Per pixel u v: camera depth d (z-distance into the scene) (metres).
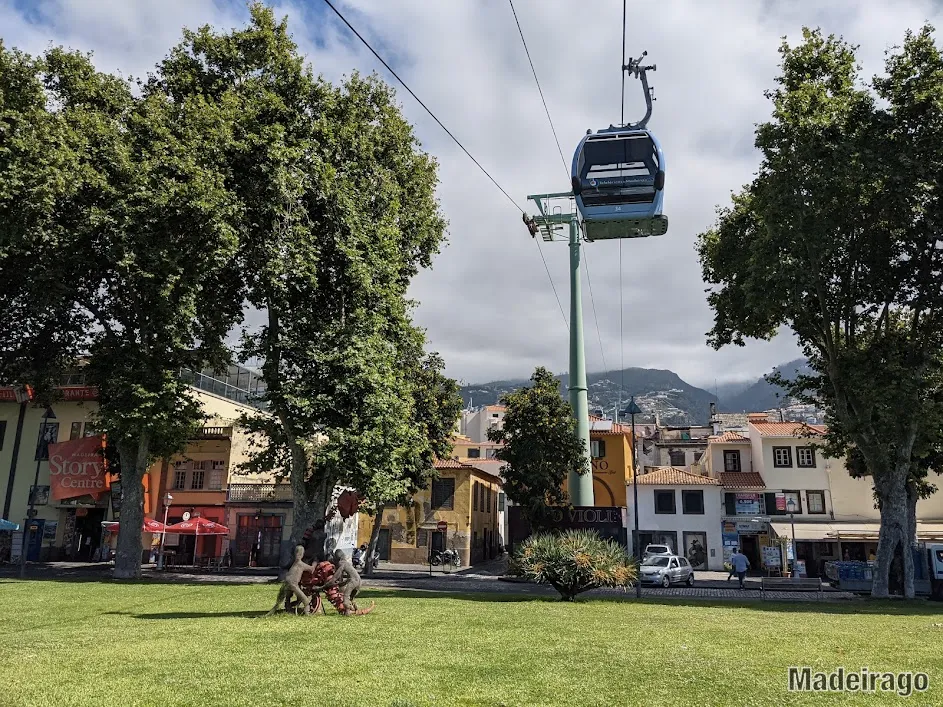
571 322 42.66
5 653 8.91
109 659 8.41
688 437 82.06
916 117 26.14
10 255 25.44
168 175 25.25
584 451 39.41
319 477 30.91
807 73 28.05
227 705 6.32
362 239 28.03
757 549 50.78
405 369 32.38
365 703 6.43
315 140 28.41
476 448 79.44
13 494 43.94
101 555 42.28
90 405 44.00
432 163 34.31
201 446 44.84
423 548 51.81
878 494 29.73
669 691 7.18
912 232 28.58
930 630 14.16
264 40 28.70
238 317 31.38
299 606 13.55
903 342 30.36
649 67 22.88
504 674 7.89
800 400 35.88
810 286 28.03
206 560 42.56
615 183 25.88
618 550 22.03
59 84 28.44
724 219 34.16
